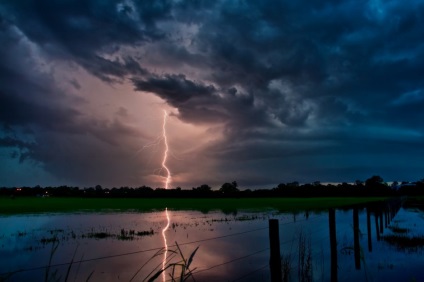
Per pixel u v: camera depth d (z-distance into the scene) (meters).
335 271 10.62
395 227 26.61
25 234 28.00
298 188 187.00
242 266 15.83
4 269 15.84
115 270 15.66
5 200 133.38
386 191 159.62
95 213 58.22
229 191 196.00
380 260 14.75
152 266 16.42
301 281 10.74
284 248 18.55
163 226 33.69
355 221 13.25
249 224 34.91
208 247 21.30
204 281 13.24
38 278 14.17
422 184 135.38
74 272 15.34
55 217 48.94
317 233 24.11
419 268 13.35
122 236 26.28
